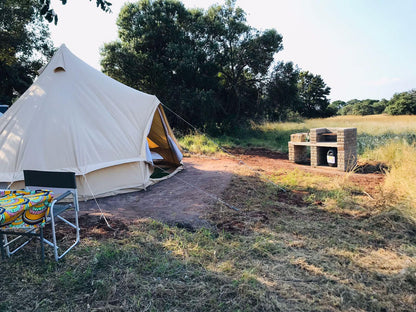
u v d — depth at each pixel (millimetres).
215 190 6496
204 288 3074
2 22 17344
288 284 3148
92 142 6113
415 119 22266
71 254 3777
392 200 5324
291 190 6574
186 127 18359
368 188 6500
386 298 2922
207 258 3719
